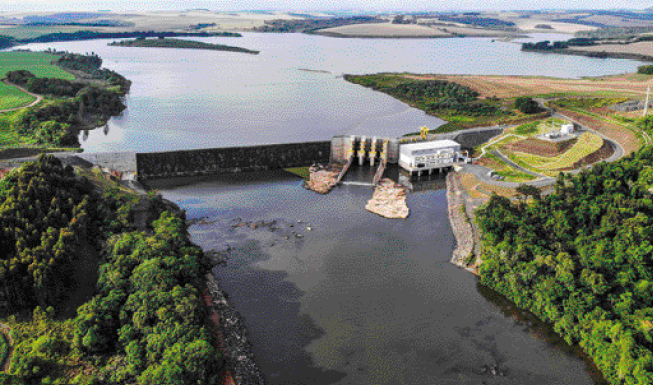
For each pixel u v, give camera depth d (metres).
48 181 182.88
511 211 196.25
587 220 183.75
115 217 187.00
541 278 163.12
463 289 181.88
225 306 167.38
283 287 182.00
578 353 148.75
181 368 122.25
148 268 150.38
